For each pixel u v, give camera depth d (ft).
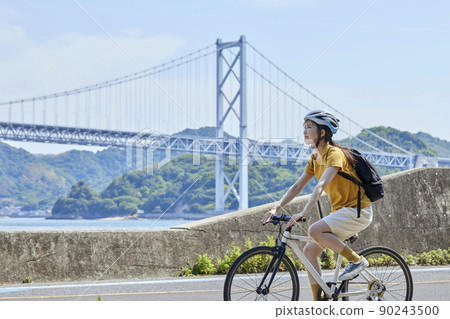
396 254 17.89
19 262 26.63
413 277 28.35
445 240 36.29
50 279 26.96
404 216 35.32
